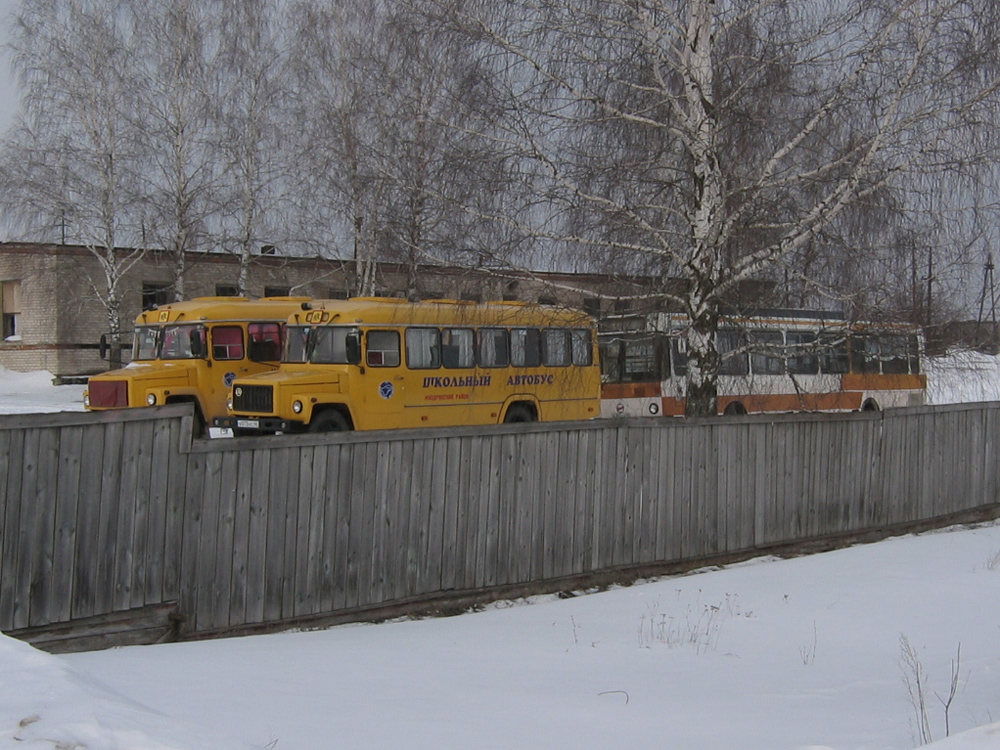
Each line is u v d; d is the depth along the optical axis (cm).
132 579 841
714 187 1353
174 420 864
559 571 1156
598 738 553
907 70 1356
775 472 1391
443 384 1977
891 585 1127
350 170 2492
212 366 2122
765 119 1343
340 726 540
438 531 1050
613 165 1345
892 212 1376
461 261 1384
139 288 3878
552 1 1332
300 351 1914
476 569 1082
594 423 1188
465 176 1369
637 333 1485
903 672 757
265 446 920
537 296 1437
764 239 1392
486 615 1023
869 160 1351
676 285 1406
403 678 705
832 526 1465
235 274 3950
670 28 1370
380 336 1892
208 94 3322
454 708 614
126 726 391
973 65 1338
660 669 775
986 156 1360
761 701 669
